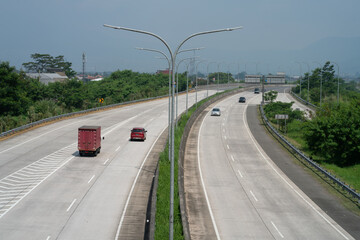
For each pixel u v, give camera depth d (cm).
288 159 3997
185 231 1845
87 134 3638
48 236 1886
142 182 2900
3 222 2042
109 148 4150
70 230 1972
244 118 7144
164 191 2611
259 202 2630
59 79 13250
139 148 4203
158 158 3731
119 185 2806
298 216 2370
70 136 4747
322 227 2197
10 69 7044
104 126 5684
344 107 4975
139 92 11206
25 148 3984
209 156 4072
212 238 2012
